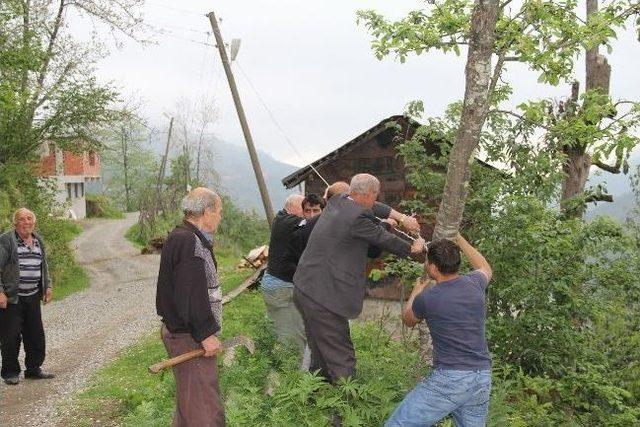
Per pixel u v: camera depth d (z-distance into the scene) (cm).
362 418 461
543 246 653
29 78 2341
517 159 736
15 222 794
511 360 707
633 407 704
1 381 806
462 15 631
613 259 711
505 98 736
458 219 518
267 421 478
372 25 652
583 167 862
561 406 676
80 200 5609
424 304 426
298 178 1442
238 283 1577
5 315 788
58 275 2214
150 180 4759
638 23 635
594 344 751
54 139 2530
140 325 1346
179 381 432
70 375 855
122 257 3145
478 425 425
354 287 496
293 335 683
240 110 2005
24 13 2206
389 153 1372
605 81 938
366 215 491
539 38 591
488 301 718
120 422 628
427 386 421
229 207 3922
